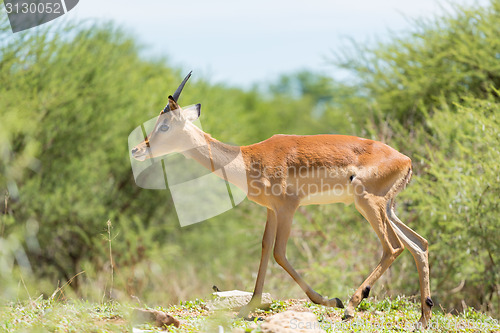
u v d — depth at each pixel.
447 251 30.98
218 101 51.91
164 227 44.84
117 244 40.00
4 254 36.28
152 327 15.78
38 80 39.50
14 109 36.88
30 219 40.00
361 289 17.72
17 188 39.62
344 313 17.64
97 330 15.08
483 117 28.03
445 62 39.12
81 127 42.06
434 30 39.31
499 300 29.61
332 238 36.78
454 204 29.11
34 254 39.94
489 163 28.02
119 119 43.84
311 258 37.00
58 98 39.41
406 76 40.56
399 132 35.19
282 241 18.02
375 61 41.28
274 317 15.20
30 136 39.78
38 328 14.94
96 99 42.97
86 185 41.78
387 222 18.17
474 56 36.25
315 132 49.47
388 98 40.19
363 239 34.88
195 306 19.55
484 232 28.39
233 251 46.41
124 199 44.62
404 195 32.91
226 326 15.93
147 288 41.12
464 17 38.47
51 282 39.94
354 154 18.50
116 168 44.34
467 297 31.70
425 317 17.53
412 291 31.03
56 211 39.91
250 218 43.22
